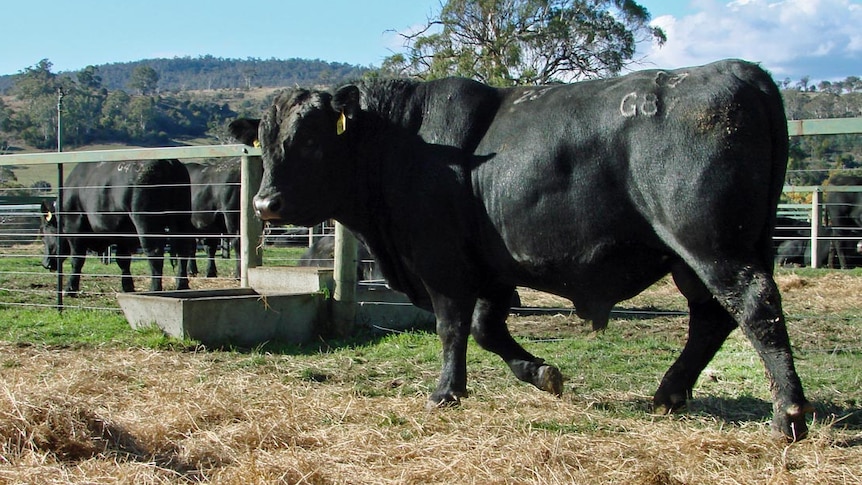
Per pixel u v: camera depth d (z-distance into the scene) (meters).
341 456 4.26
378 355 7.59
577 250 4.82
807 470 3.83
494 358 7.25
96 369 6.53
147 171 12.65
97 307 10.65
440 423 4.96
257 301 8.25
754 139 4.30
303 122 5.50
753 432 4.48
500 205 5.03
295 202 5.53
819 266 18.36
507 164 4.99
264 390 5.91
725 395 5.81
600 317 5.16
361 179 5.71
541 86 5.25
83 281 14.88
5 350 7.62
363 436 4.59
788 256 19.05
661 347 7.89
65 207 13.41
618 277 4.85
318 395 5.79
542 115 4.95
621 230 4.67
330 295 8.78
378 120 5.68
